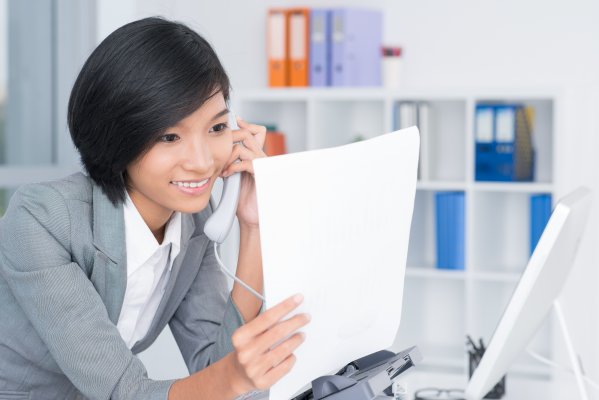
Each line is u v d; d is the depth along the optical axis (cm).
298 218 92
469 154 353
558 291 149
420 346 382
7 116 353
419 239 380
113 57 110
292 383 101
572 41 367
